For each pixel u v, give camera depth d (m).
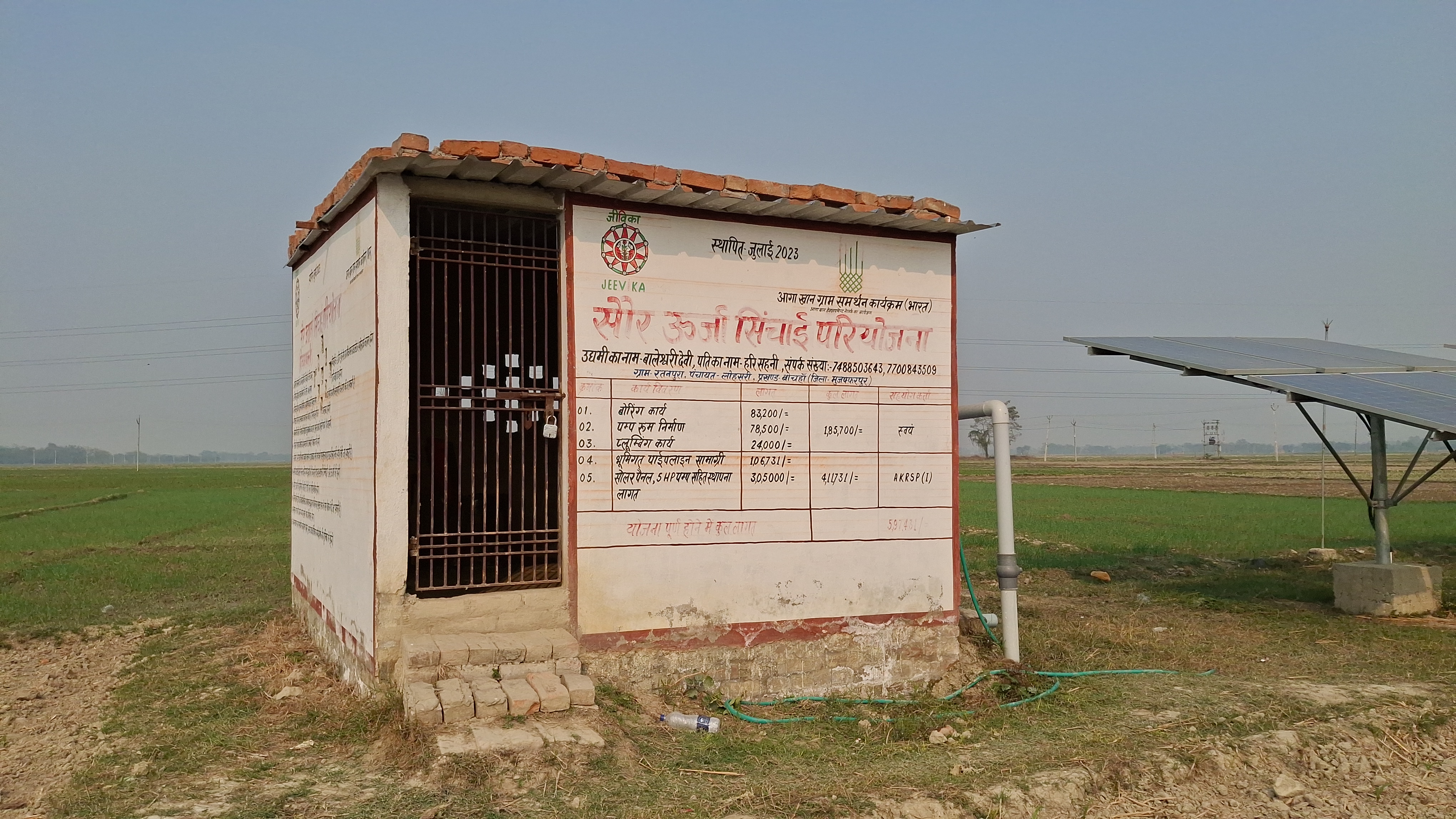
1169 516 30.38
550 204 7.16
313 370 9.41
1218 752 6.43
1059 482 59.97
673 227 7.50
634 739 6.27
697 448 7.54
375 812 5.09
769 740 6.62
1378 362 13.58
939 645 8.36
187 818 5.07
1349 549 19.03
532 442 8.51
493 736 5.84
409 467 6.91
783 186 7.50
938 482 8.42
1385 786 6.25
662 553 7.41
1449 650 9.66
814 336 7.95
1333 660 9.26
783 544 7.82
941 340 8.45
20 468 128.25
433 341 7.10
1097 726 6.97
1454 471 64.25
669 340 7.46
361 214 7.29
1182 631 10.77
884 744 6.64
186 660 9.18
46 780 6.08
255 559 17.97
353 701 7.14
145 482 62.53
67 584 14.58
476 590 7.09
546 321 7.38
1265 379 11.45
